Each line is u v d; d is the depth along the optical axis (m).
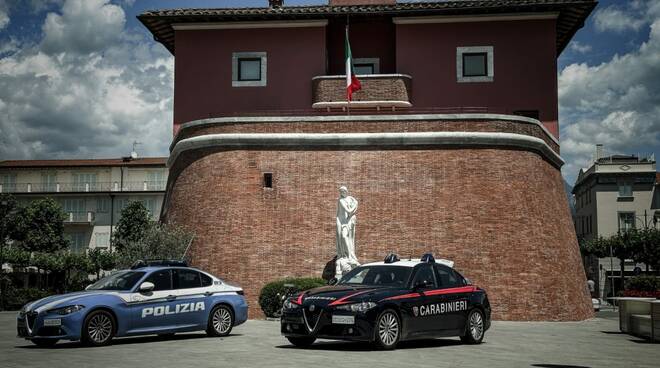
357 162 28.98
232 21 34.59
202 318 18.48
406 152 29.00
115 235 67.12
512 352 15.70
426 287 16.48
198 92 34.69
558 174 33.97
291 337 15.80
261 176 29.19
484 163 28.91
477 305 17.45
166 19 34.38
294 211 28.66
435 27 34.31
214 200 29.30
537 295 27.92
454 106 33.97
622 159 76.44
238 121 29.80
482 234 28.16
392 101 33.03
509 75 33.88
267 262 28.17
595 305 40.59
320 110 34.06
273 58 34.59
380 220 28.33
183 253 28.69
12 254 62.81
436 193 28.56
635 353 16.27
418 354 14.61
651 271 71.88
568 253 30.95
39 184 77.38
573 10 33.91
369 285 16.34
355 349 15.49
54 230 69.00
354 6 33.97
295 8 34.12
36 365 12.79
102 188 76.69
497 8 33.16
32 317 16.22
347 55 31.70
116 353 14.75
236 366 12.48
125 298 16.97
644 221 72.12
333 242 28.17
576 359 14.64
